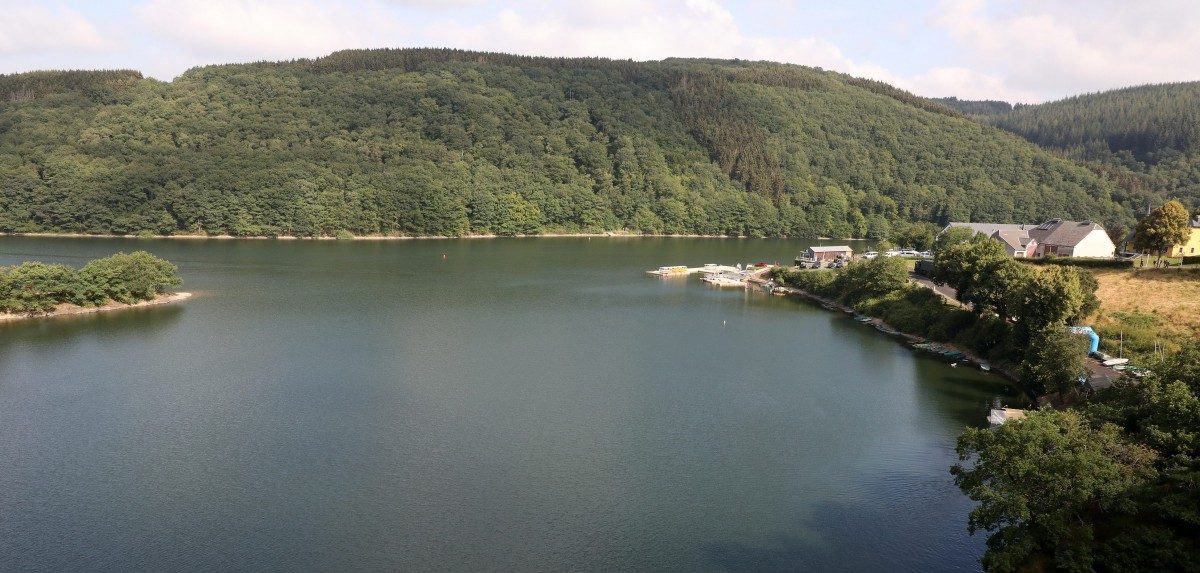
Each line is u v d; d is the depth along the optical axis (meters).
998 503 55.19
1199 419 59.88
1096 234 194.12
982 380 113.56
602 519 70.31
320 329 143.12
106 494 73.31
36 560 62.25
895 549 66.00
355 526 68.31
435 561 63.31
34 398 99.69
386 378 111.44
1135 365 89.75
